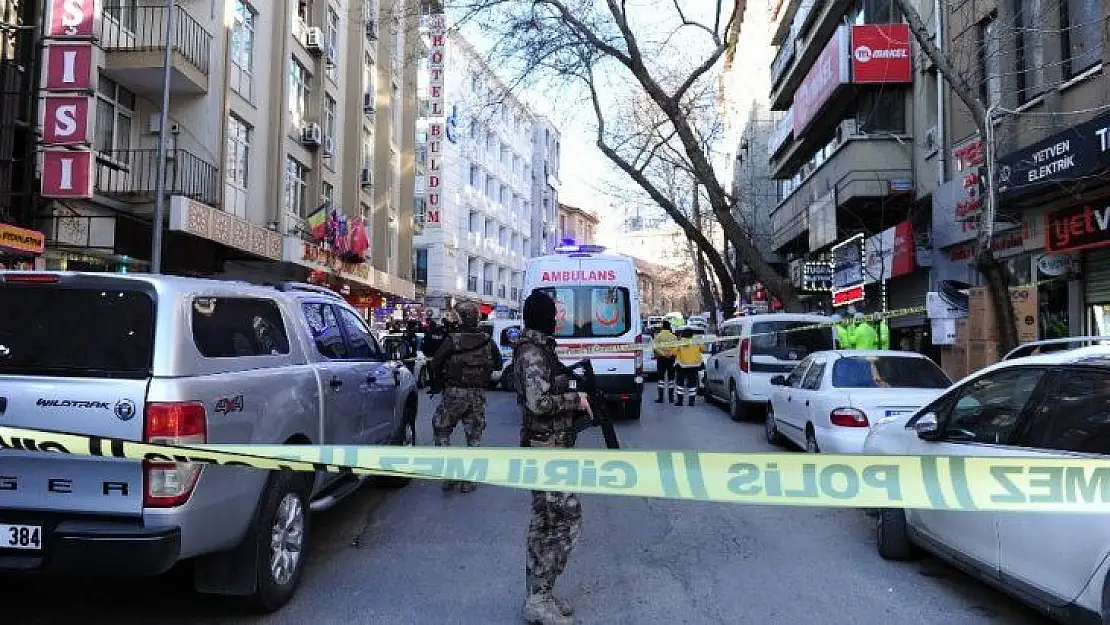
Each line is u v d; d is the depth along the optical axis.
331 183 26.92
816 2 22.31
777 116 31.77
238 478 4.14
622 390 12.54
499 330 18.77
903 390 7.90
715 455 3.77
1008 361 4.79
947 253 16.33
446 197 45.31
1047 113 11.34
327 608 4.58
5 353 3.92
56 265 14.43
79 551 3.69
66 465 3.79
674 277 68.19
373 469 3.81
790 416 9.39
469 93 43.66
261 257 20.20
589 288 12.63
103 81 16.31
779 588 5.05
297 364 5.24
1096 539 3.56
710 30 17.77
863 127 18.80
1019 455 4.21
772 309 32.31
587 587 5.04
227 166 19.33
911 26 10.83
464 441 10.63
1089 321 12.09
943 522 4.88
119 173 16.44
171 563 3.75
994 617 4.55
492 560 5.51
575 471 3.80
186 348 3.99
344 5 28.23
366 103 30.47
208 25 18.23
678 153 26.25
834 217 19.36
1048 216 12.11
